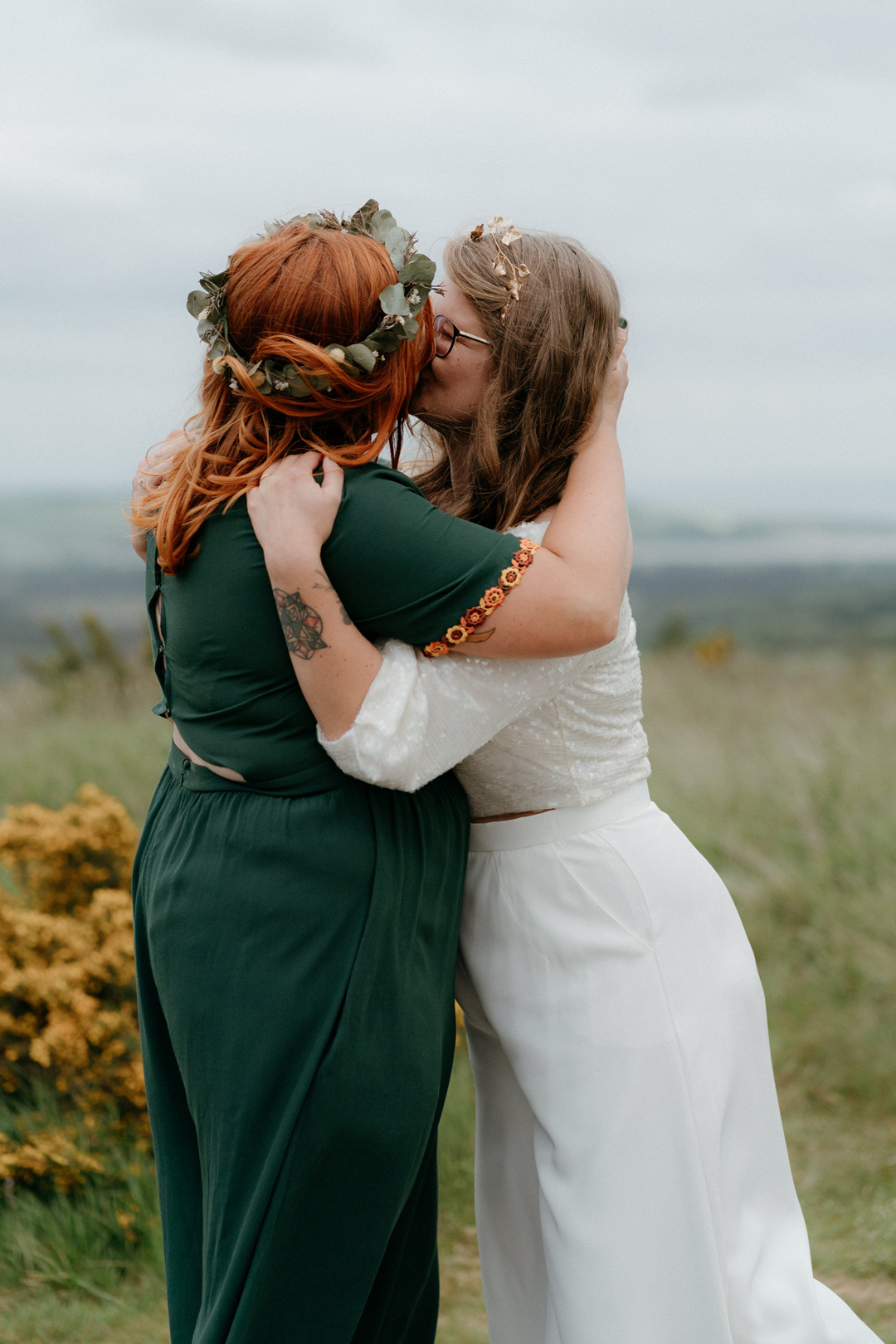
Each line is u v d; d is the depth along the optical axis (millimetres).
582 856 1903
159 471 1892
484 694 1730
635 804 1983
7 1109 3211
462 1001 2076
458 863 1864
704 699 8906
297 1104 1652
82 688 8602
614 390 1976
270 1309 1672
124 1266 2916
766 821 5723
